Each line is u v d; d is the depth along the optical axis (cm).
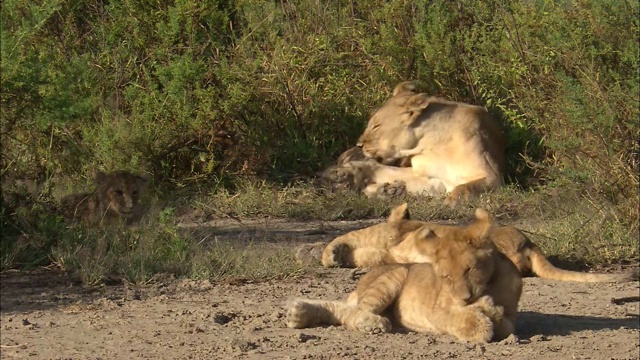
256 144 1755
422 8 1888
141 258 1209
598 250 1290
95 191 1456
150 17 1784
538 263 1189
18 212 1301
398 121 1725
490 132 1722
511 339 898
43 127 1320
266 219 1561
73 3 1800
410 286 946
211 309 1052
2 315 1038
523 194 1633
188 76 1689
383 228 1248
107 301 1089
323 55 1870
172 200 1609
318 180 1730
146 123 1681
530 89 1708
